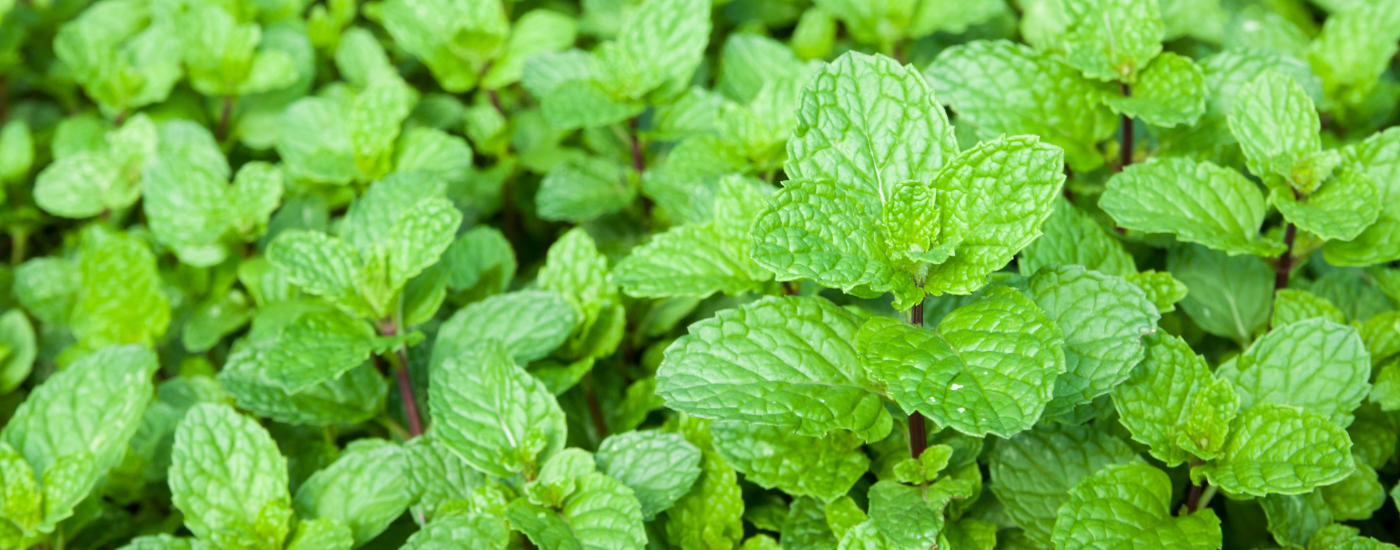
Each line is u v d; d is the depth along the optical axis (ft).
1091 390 1.31
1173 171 1.50
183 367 1.80
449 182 1.90
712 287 1.50
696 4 1.76
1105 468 1.37
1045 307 1.35
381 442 1.59
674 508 1.48
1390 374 1.46
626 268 1.52
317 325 1.55
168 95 2.16
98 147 2.07
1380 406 1.50
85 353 1.77
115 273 1.73
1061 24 1.88
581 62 1.88
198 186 1.79
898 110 1.30
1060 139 1.60
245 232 1.78
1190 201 1.49
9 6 2.26
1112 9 1.56
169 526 1.65
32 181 2.22
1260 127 1.50
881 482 1.39
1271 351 1.42
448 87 1.93
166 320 1.77
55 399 1.61
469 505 1.47
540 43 1.94
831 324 1.33
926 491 1.37
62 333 1.92
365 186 1.84
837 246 1.27
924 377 1.24
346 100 2.07
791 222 1.26
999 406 1.22
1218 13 1.93
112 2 2.41
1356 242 1.47
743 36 1.92
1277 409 1.35
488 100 2.12
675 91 1.77
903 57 2.03
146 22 2.40
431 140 1.82
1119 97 1.56
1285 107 1.49
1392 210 1.47
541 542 1.38
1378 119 1.78
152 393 1.72
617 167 1.87
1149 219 1.47
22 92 2.47
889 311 1.52
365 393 1.63
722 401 1.30
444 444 1.47
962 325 1.27
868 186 1.30
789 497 1.57
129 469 1.64
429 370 1.61
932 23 1.93
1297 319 1.50
